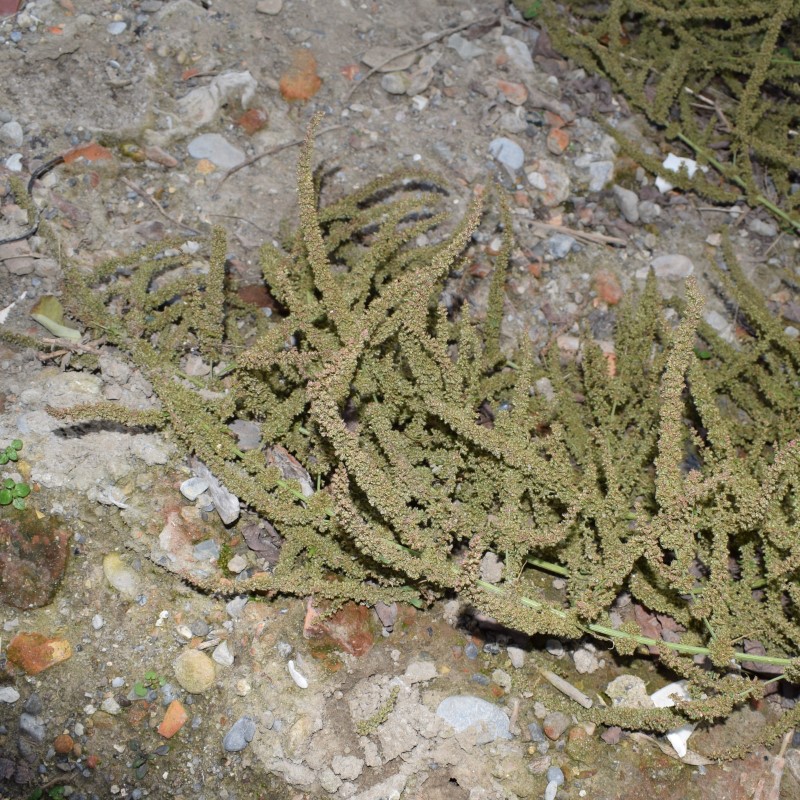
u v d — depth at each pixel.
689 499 0.84
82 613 0.88
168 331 0.94
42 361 0.93
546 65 1.13
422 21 1.12
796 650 0.88
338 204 0.98
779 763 0.88
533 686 0.89
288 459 0.92
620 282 1.04
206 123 1.03
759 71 1.08
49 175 0.98
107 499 0.89
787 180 1.10
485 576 0.90
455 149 1.06
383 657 0.89
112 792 0.85
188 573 0.87
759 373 0.98
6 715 0.85
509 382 0.95
